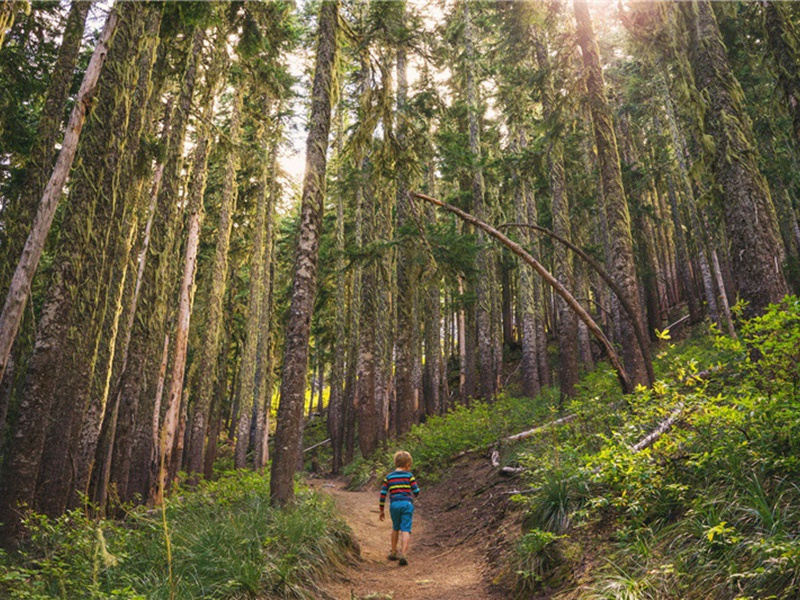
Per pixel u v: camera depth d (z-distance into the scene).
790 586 2.88
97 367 9.34
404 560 7.18
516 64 18.98
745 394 4.91
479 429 14.17
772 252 7.08
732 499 4.01
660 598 3.61
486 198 23.42
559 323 15.20
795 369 4.39
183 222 18.22
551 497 5.98
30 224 9.22
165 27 11.08
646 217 26.56
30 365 7.14
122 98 8.36
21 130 11.70
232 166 18.34
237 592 4.81
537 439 9.68
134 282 11.70
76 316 7.86
